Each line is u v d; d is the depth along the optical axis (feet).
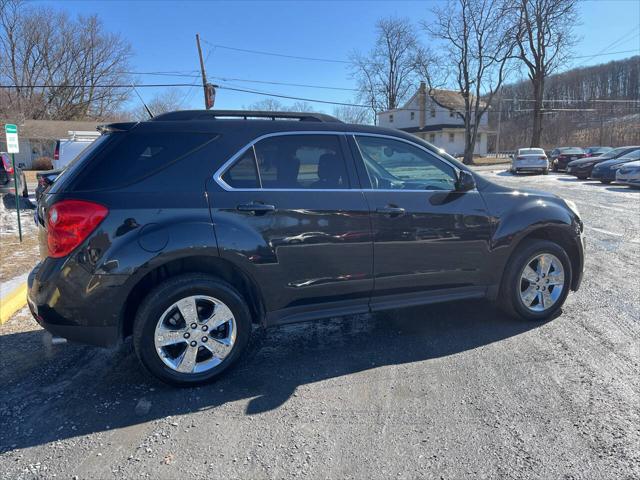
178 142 10.37
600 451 7.89
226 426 8.88
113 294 9.48
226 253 10.08
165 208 9.78
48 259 9.53
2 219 33.22
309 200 10.93
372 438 8.41
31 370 11.31
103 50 163.73
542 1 123.54
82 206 9.32
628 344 12.14
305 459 7.87
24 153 132.26
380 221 11.54
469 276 12.81
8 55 151.23
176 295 9.87
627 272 18.86
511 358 11.47
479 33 130.31
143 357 9.85
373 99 193.16
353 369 11.15
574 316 14.19
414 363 11.37
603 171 56.90
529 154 83.15
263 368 11.29
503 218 12.97
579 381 10.27
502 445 8.13
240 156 10.64
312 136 11.42
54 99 161.48
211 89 92.38
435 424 8.79
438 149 12.79
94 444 8.35
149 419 9.15
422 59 145.48
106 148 9.92
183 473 7.56
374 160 12.08
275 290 10.80
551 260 13.73
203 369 10.40
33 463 7.82
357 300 11.78
